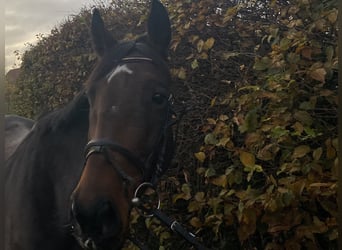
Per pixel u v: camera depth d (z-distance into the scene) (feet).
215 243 10.21
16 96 26.30
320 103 8.41
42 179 8.02
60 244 7.85
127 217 6.89
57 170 8.01
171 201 10.91
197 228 10.16
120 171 6.82
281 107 7.79
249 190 7.89
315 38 8.43
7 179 8.56
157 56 7.77
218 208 8.96
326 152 7.72
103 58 7.67
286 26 8.88
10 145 10.40
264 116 8.09
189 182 10.41
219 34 10.52
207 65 10.75
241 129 7.87
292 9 8.53
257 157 8.09
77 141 8.03
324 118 8.36
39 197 7.95
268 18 9.82
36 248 7.85
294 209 7.61
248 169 7.79
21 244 7.97
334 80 8.37
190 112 10.66
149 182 7.57
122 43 7.80
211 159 9.51
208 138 8.72
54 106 19.77
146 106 7.17
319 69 7.41
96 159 6.82
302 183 7.23
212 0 10.46
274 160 8.68
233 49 10.36
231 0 10.58
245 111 8.48
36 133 8.43
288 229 7.55
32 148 8.31
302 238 7.91
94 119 7.18
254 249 9.34
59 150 8.08
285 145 7.86
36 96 22.67
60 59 19.67
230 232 9.73
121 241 6.82
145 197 8.04
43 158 8.11
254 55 9.51
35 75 22.90
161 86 7.39
